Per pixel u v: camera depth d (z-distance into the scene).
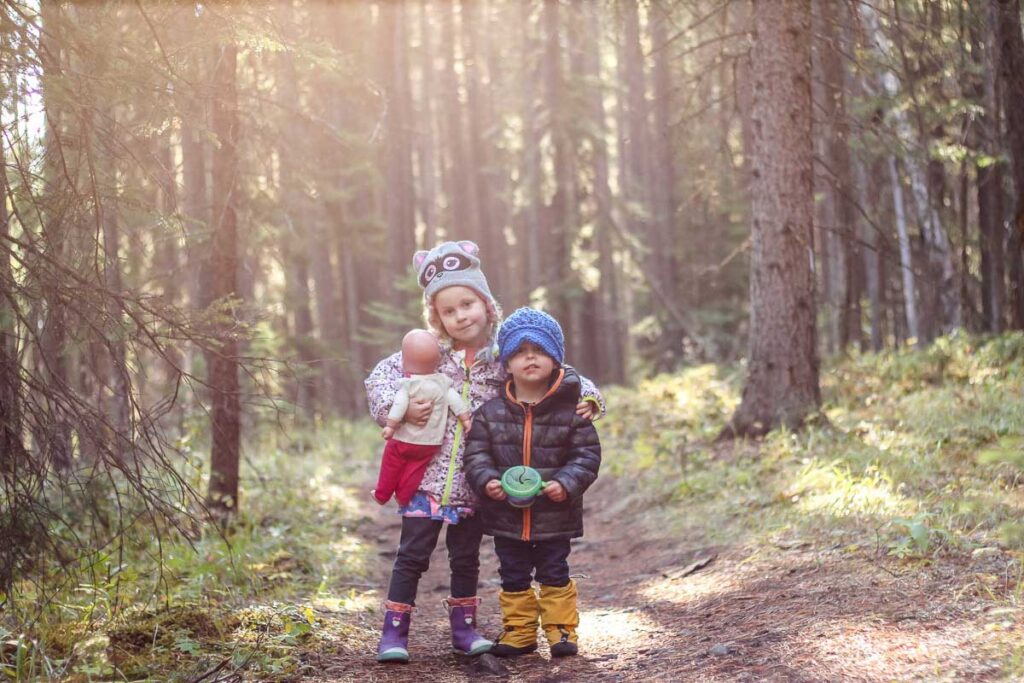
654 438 10.08
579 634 4.36
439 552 7.64
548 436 3.79
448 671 3.76
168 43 4.17
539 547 3.94
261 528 7.13
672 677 3.34
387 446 3.89
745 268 22.67
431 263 4.04
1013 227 8.86
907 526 4.36
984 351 9.74
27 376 3.60
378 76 21.23
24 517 3.69
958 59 8.80
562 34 20.19
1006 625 3.20
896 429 7.62
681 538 6.49
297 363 5.34
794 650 3.39
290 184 7.25
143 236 5.52
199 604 4.52
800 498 6.20
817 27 9.37
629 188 25.38
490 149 29.02
